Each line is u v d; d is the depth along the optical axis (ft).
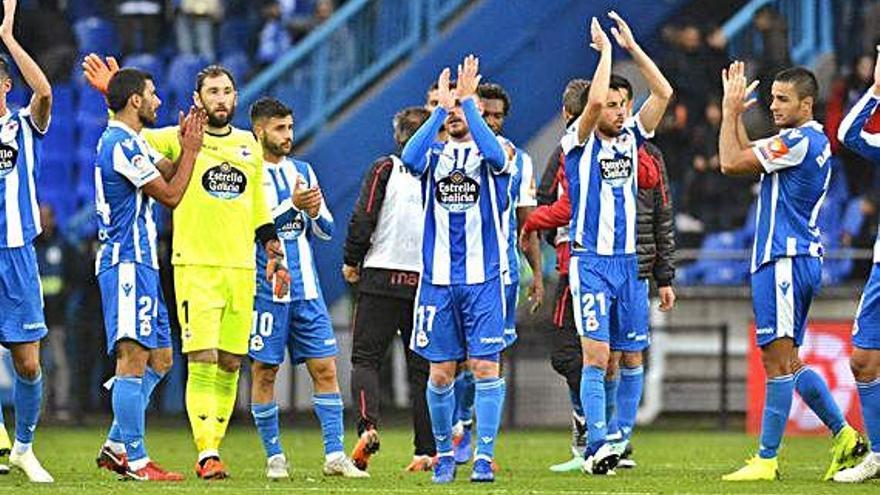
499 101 139.74
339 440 132.67
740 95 123.95
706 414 211.20
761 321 123.95
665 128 234.38
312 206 128.88
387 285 137.59
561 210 137.59
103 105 251.19
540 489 115.75
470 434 147.33
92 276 217.15
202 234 125.39
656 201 139.33
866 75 232.32
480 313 118.73
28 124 121.49
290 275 130.52
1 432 124.77
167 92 242.99
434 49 222.89
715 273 224.94
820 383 125.49
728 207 229.86
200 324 124.88
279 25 255.09
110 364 218.59
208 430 125.90
